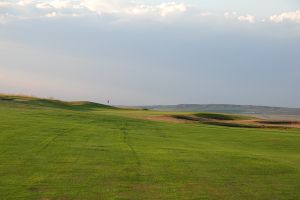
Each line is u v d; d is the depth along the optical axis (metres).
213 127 42.94
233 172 18.88
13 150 21.14
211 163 20.78
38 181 15.39
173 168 18.95
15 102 58.78
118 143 26.17
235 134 37.25
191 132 37.03
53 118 38.78
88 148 23.12
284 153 28.06
